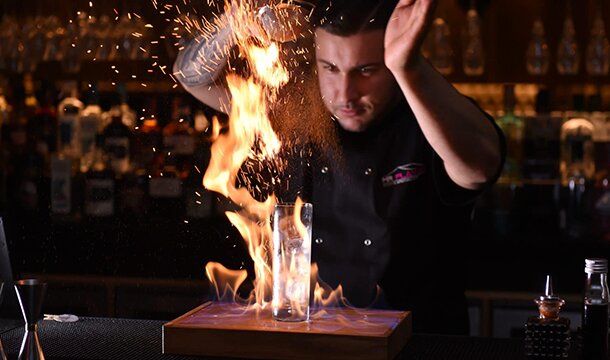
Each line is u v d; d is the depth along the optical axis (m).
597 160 4.23
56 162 4.23
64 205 4.22
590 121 4.24
